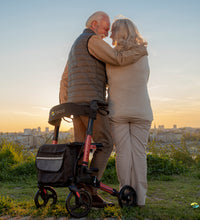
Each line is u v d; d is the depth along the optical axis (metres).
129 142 2.83
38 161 2.55
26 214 2.51
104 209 2.59
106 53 2.64
